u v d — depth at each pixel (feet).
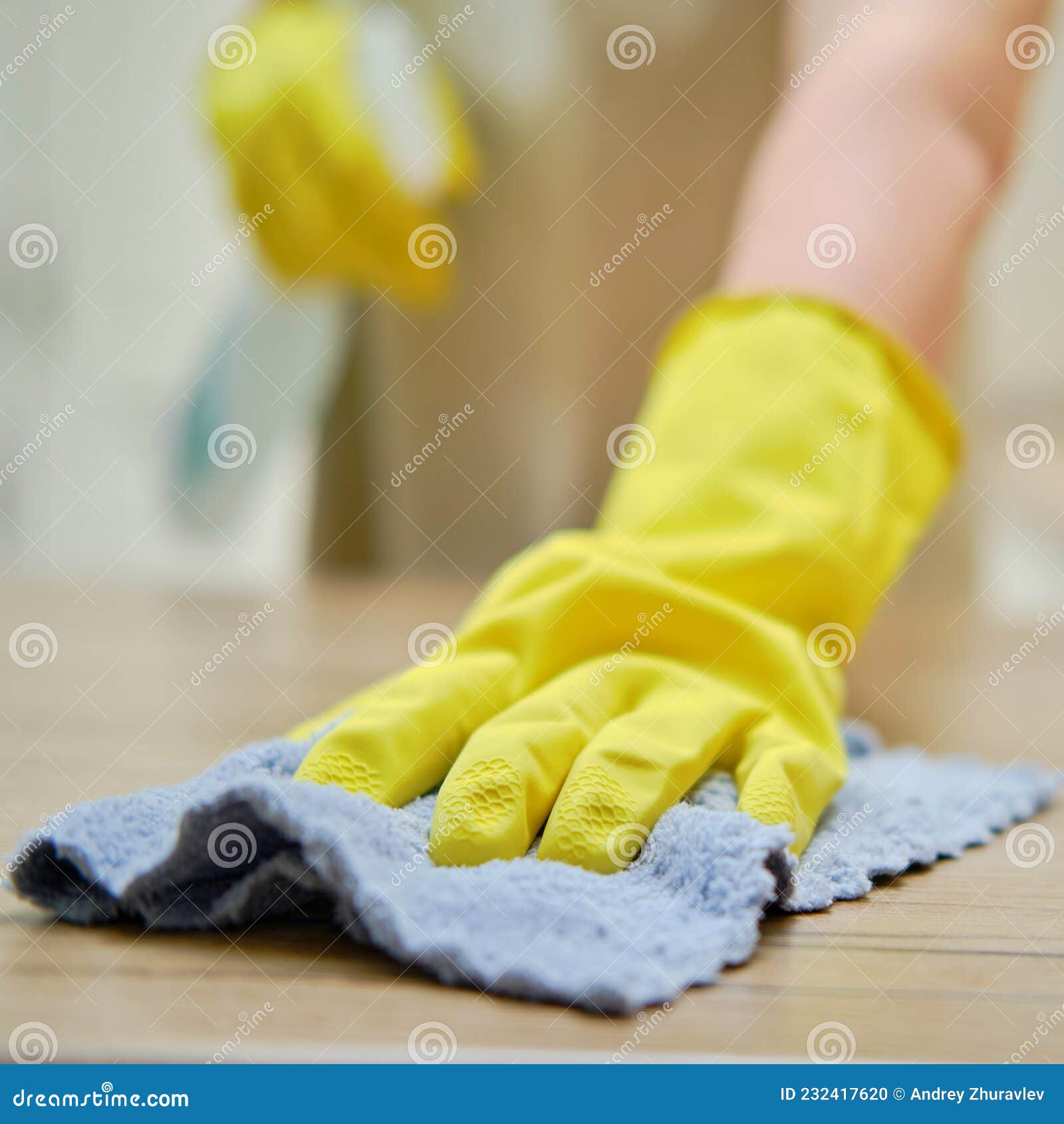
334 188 3.70
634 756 1.38
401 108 3.79
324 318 5.24
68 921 1.24
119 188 8.52
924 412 1.86
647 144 4.20
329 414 5.69
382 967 1.11
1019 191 6.70
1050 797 2.04
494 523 5.37
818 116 2.01
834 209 1.90
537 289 4.62
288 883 1.23
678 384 1.86
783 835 1.24
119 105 8.46
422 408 5.27
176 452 5.63
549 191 4.42
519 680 1.54
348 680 3.41
